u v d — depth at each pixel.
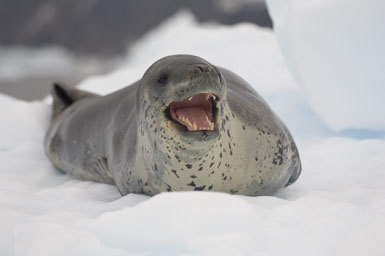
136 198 14.69
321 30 20.00
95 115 19.31
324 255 10.48
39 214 13.49
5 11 116.94
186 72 12.48
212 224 11.05
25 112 25.00
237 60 30.09
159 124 13.25
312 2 20.30
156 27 114.81
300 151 20.39
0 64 106.06
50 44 117.94
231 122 14.13
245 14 102.19
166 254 10.83
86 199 15.38
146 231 11.16
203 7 106.75
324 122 22.08
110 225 11.49
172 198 11.46
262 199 13.73
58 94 24.59
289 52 21.59
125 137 16.25
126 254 10.65
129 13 116.25
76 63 111.00
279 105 25.00
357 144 19.98
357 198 14.49
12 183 17.69
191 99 13.09
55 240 10.97
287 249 10.69
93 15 117.19
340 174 17.72
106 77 31.31
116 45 116.19
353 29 19.52
